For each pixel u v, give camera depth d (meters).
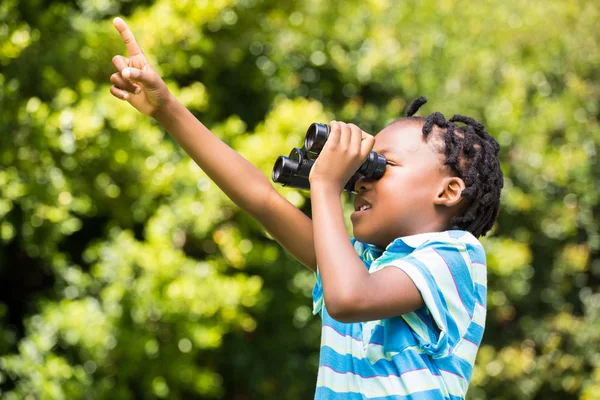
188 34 6.05
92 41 5.75
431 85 7.71
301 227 2.36
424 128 2.10
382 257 2.05
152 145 5.89
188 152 2.32
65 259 6.41
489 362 7.97
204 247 6.46
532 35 8.34
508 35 8.22
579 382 8.36
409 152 2.08
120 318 5.82
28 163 5.54
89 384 5.78
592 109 8.58
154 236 5.83
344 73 7.39
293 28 7.08
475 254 2.06
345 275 1.81
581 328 8.45
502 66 8.16
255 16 6.70
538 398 8.63
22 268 7.09
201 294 5.79
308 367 7.12
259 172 2.37
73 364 6.03
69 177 5.80
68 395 5.73
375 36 7.42
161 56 6.06
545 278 8.68
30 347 5.73
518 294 8.01
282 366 7.07
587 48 8.67
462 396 1.97
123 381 5.98
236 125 6.14
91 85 5.67
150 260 5.73
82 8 6.42
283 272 6.93
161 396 5.95
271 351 7.09
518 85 7.77
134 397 6.42
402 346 1.95
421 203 2.06
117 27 2.26
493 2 8.33
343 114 7.42
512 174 8.06
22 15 5.84
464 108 7.65
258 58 7.15
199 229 5.93
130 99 2.26
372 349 1.98
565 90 8.49
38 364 5.71
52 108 5.64
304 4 7.02
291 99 7.34
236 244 6.14
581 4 8.78
